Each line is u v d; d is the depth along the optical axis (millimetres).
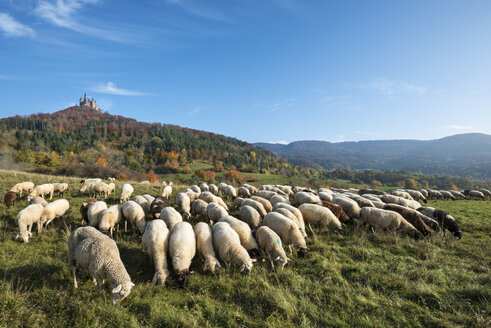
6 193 13336
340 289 6426
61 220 11172
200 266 7844
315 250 9070
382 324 5266
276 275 7172
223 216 10328
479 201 24625
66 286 6371
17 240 8938
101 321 5176
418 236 10352
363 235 10484
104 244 6262
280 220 9773
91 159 67438
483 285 6613
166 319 5230
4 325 4863
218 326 5203
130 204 10742
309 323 5258
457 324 5207
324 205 12664
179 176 75500
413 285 6508
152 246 7609
